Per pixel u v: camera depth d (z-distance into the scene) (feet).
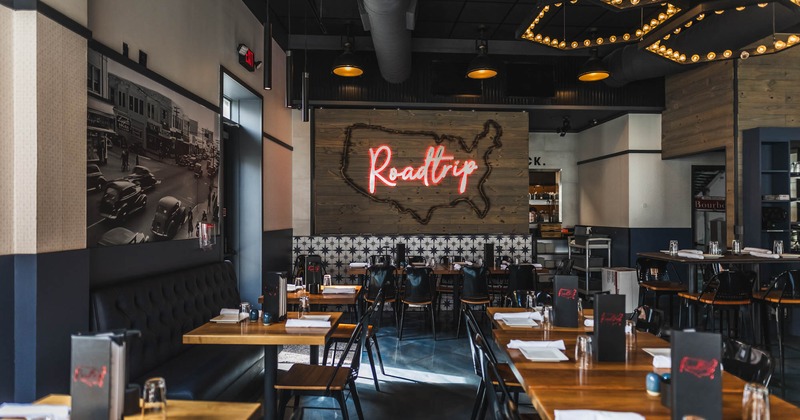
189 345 14.35
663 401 6.80
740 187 26.96
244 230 23.31
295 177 30.17
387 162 30.35
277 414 12.59
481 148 30.86
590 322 12.05
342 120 30.19
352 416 13.83
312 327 11.84
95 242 11.46
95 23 11.45
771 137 25.46
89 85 11.12
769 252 21.71
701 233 33.45
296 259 29.07
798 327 23.82
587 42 19.21
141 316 12.09
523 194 30.96
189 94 16.12
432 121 30.63
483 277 23.24
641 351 9.77
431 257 29.76
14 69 9.45
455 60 30.50
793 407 6.86
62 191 10.19
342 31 28.66
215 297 16.53
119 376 5.72
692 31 23.59
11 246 9.38
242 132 23.49
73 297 10.35
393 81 29.01
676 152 31.65
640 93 32.27
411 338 22.81
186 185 16.01
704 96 29.30
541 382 7.86
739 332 22.40
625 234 33.42
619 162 34.17
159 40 14.34
